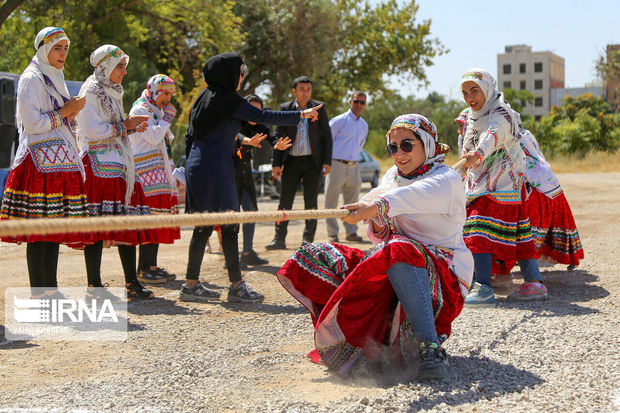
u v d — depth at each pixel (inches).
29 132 191.9
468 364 143.9
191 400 126.3
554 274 259.1
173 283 253.6
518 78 4178.2
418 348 137.6
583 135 1435.8
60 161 194.2
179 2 948.6
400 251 134.3
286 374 142.7
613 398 120.6
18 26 845.2
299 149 326.0
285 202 332.8
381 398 122.0
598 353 149.8
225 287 244.1
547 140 1478.8
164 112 250.2
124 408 122.2
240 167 291.4
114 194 210.2
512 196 207.0
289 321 191.0
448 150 149.3
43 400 126.3
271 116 212.4
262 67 1142.3
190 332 179.2
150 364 150.1
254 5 1111.0
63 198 195.6
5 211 193.0
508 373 137.8
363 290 140.9
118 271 278.4
